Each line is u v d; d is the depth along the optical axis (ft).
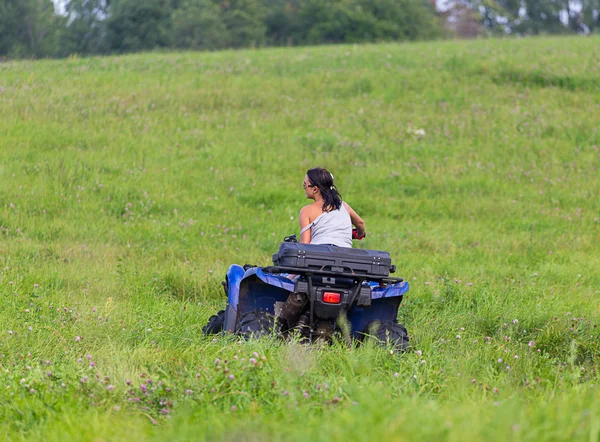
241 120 268.21
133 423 54.13
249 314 81.76
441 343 86.28
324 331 78.69
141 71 339.36
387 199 200.54
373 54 391.24
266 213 180.65
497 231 176.55
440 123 272.92
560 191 212.64
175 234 154.40
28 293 103.60
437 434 43.11
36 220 156.87
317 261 77.51
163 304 104.37
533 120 276.82
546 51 383.65
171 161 216.74
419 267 136.67
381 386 61.41
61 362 70.74
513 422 45.57
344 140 246.47
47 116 247.29
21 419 57.11
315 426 47.65
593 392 58.90
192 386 61.36
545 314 103.76
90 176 193.57
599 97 305.32
